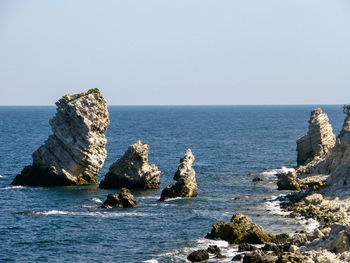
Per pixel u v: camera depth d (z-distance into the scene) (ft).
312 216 239.71
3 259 191.42
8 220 243.40
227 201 285.84
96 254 196.24
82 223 238.89
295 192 286.87
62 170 334.65
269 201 282.97
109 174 331.36
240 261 179.93
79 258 192.13
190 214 255.70
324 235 192.03
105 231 226.17
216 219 245.45
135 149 327.67
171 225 235.40
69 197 299.17
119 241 212.02
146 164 333.42
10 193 308.60
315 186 285.84
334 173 288.71
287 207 263.08
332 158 334.44
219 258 185.37
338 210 244.01
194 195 300.61
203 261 182.50
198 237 216.13
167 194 296.71
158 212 260.83
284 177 319.68
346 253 165.58
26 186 332.60
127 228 230.48
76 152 334.65
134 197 278.26
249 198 292.81
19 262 188.65
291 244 188.75
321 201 261.03
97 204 281.13
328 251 172.76
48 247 204.85
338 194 268.62
